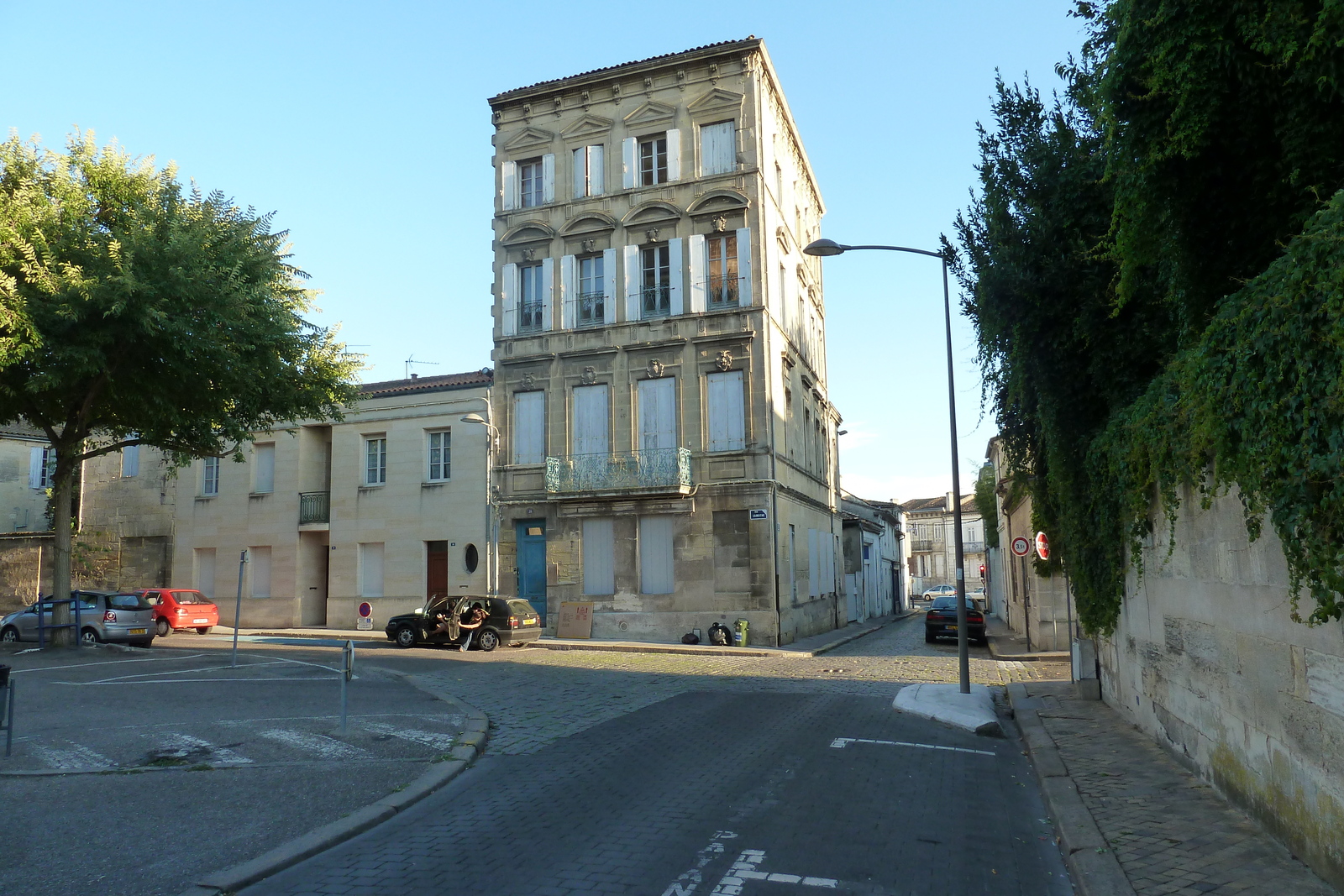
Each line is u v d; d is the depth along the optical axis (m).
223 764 8.85
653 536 27.11
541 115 30.28
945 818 7.05
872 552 50.31
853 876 5.61
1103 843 6.08
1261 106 6.49
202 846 6.21
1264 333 5.00
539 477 28.66
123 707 12.31
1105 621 12.05
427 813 7.27
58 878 5.52
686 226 28.03
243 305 18.56
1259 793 6.41
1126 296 8.20
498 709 12.98
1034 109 12.13
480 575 29.28
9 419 20.02
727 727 11.22
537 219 29.78
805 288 34.16
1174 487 8.18
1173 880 5.34
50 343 16.47
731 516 26.42
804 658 22.53
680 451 26.50
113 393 18.78
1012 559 32.84
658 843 6.25
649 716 12.17
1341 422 4.33
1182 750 8.58
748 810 7.13
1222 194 7.25
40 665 17.58
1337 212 4.34
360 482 31.36
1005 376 13.28
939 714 11.71
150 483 35.16
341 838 6.46
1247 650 6.62
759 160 27.69
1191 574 8.08
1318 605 5.16
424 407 30.72
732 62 28.20
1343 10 5.35
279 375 20.64
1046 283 11.67
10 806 7.25
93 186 19.05
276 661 18.72
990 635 31.89
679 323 27.64
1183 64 6.38
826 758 9.24
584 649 24.78
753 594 25.89
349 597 30.95
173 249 17.34
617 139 29.25
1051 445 12.41
